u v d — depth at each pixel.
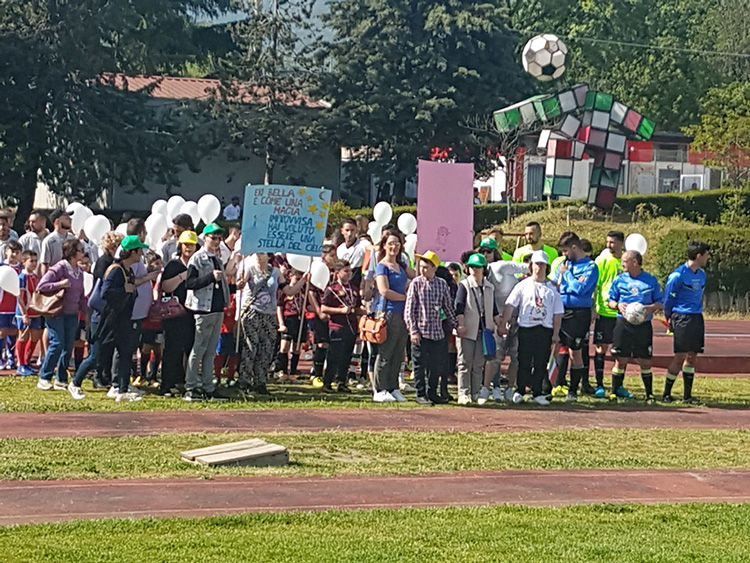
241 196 47.88
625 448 11.21
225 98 44.09
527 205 45.66
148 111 41.94
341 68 46.09
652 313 14.71
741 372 19.22
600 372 15.38
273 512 8.02
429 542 7.27
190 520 7.64
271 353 13.79
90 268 14.76
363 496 8.72
